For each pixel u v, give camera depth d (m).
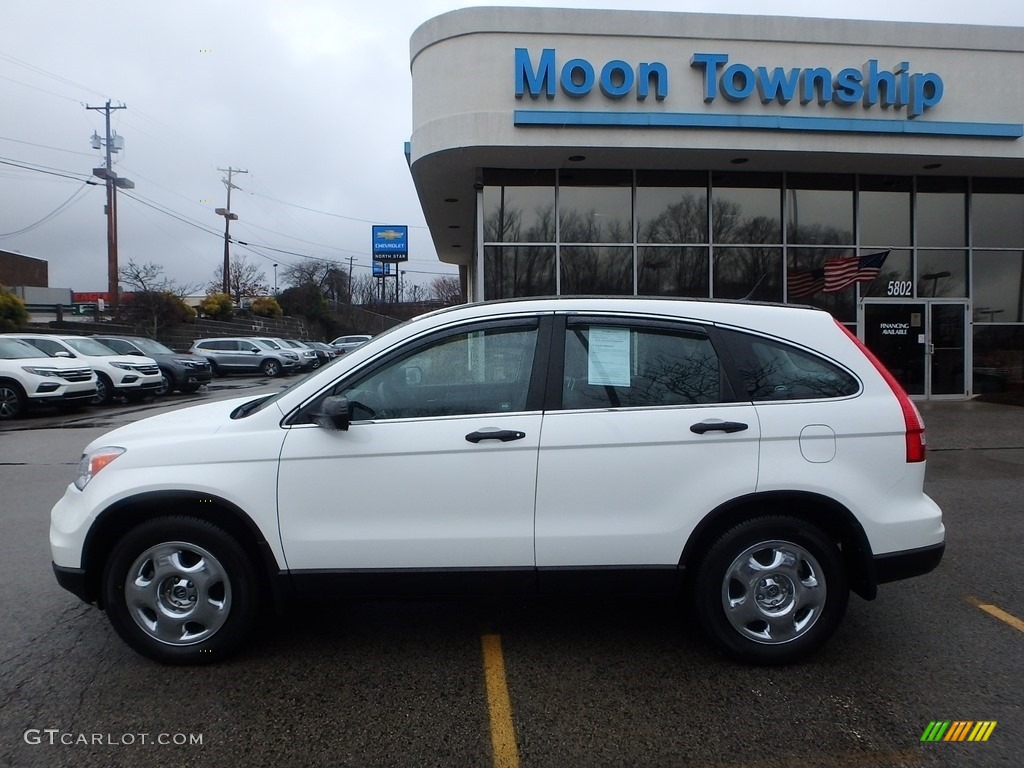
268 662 3.61
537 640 3.88
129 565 3.49
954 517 6.30
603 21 12.00
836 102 12.38
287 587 3.48
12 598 4.46
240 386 23.53
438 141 12.18
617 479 3.45
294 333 49.34
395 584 3.48
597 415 3.48
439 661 3.63
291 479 3.45
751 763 2.79
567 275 13.60
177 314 32.91
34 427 12.86
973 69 12.79
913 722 3.06
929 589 4.60
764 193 14.02
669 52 12.15
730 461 3.45
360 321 64.19
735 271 13.95
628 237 13.68
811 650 3.51
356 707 3.19
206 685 3.38
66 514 3.57
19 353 14.62
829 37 12.40
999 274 14.77
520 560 3.47
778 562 3.49
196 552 3.49
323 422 3.41
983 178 14.66
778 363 3.61
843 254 14.23
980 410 12.99
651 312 3.64
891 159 12.97
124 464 3.50
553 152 12.34
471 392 3.57
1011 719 3.08
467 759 2.82
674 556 3.46
